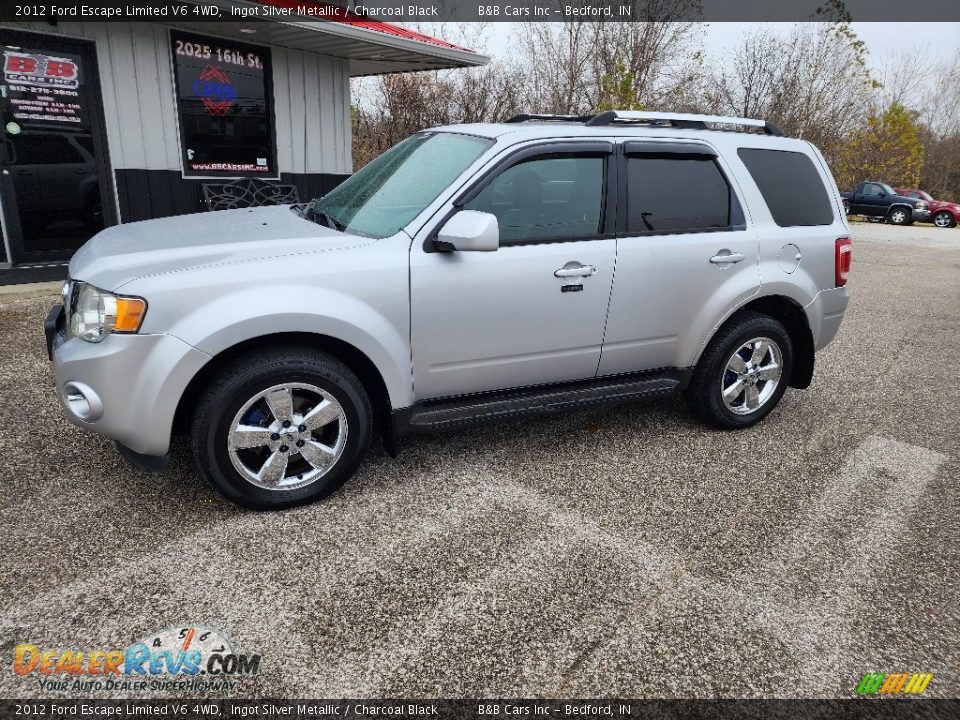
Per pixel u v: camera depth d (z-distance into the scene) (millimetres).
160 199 7844
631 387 3807
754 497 3453
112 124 7301
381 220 3301
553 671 2252
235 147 8445
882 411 4770
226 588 2566
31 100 6754
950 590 2775
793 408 4758
